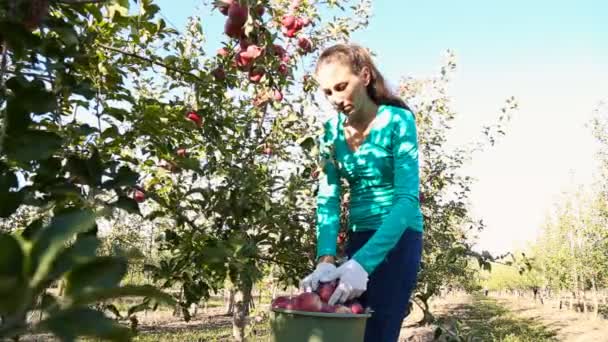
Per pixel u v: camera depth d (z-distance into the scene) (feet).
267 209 9.43
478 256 13.04
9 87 3.82
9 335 1.06
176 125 8.66
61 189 4.19
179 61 8.68
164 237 9.50
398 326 6.48
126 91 8.04
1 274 1.07
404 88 19.62
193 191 9.05
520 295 144.77
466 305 113.91
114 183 4.50
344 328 4.83
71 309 1.14
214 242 8.10
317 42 12.16
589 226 68.49
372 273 6.48
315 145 7.31
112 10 6.88
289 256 11.18
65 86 5.09
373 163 6.75
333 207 7.18
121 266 1.28
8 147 2.58
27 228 2.14
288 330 4.92
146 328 51.01
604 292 90.74
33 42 3.52
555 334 60.90
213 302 98.22
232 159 10.25
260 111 11.01
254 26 6.30
